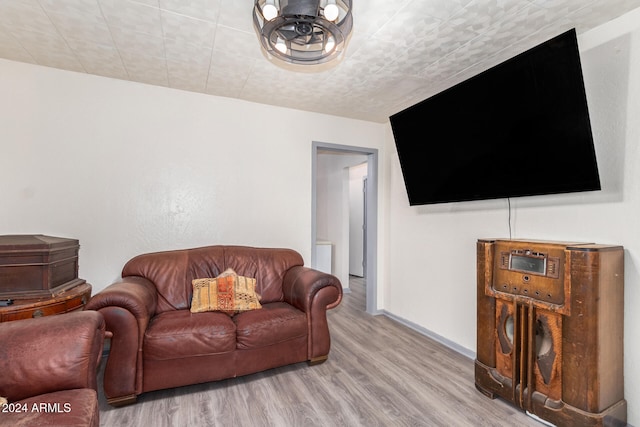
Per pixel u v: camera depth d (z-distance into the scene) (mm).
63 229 2580
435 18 1857
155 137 2875
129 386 1918
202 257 2773
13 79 2451
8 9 1824
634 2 1693
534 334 1811
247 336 2197
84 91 2648
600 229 1856
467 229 2723
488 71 2105
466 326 2713
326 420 1809
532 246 1859
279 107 3371
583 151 1732
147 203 2850
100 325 1445
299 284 2594
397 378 2293
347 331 3254
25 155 2479
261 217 3287
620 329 1700
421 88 2887
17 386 1213
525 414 1881
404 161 3023
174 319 2205
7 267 1972
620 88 1798
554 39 1714
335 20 1496
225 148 3135
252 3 1746
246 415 1849
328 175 5684
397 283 3613
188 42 2162
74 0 1746
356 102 3236
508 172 2162
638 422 1690
